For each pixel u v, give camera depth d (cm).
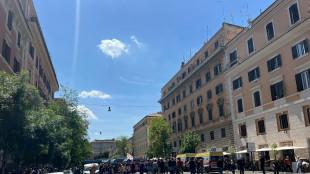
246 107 3338
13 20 2350
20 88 1373
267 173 2536
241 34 3456
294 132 2548
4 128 1312
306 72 2447
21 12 2397
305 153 2408
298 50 2538
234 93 3619
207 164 3033
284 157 2684
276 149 2575
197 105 4841
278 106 2769
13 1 2203
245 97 3369
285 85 2695
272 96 2861
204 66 4516
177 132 5800
